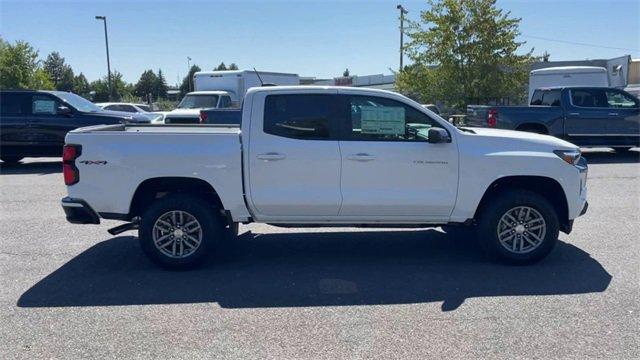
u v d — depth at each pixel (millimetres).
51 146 14258
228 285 5699
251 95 6125
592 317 4801
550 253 6695
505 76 24641
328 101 6145
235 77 22250
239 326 4691
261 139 6074
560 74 22984
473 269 6148
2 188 11555
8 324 4758
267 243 7273
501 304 5125
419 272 6062
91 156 6023
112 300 5301
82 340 4441
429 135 6004
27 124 14125
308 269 6203
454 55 24828
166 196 6156
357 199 6113
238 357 4137
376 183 6129
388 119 6164
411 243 7230
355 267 6262
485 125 15336
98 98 66125
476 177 6145
